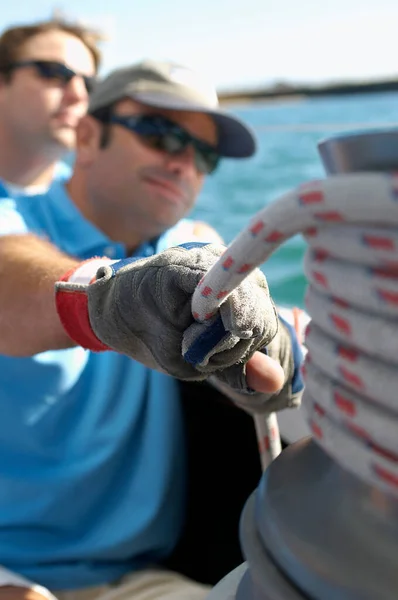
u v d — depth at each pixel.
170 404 1.43
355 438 0.44
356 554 0.44
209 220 9.55
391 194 0.36
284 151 15.66
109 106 1.66
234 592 0.59
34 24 2.56
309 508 0.48
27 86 2.50
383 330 0.40
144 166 1.63
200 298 0.53
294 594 0.46
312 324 0.49
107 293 0.65
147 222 1.68
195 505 1.49
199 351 0.57
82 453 1.38
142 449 1.42
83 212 1.70
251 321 0.56
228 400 1.41
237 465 1.45
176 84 1.71
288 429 1.22
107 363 1.42
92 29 2.75
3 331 0.90
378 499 0.45
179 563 1.44
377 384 0.42
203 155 1.78
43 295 0.84
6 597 1.18
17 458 1.35
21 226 1.46
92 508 1.38
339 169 0.42
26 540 1.31
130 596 1.28
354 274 0.41
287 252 6.39
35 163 2.63
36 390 1.35
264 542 0.50
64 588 1.30
